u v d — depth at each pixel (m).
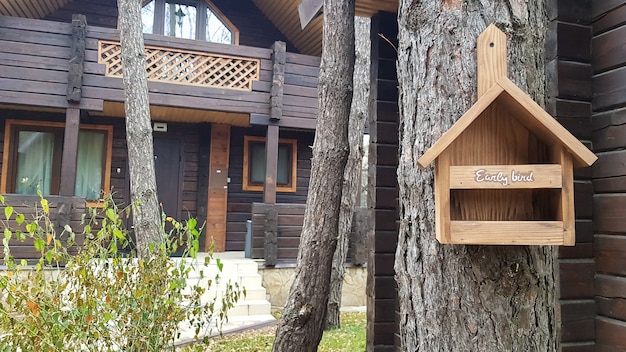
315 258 2.65
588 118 2.26
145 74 4.55
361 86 5.23
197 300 2.32
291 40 8.40
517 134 1.30
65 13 7.31
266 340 4.02
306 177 7.95
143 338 1.96
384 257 3.18
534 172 1.21
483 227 1.20
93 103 5.77
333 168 2.70
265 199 6.40
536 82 1.41
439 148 1.23
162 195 7.36
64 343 1.84
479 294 1.29
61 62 5.73
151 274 2.11
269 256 6.14
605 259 2.17
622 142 2.11
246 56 6.49
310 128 6.67
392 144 3.27
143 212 4.24
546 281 1.33
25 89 5.55
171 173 7.43
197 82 6.29
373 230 3.20
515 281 1.28
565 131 1.19
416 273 1.43
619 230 2.10
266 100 6.48
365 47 5.35
